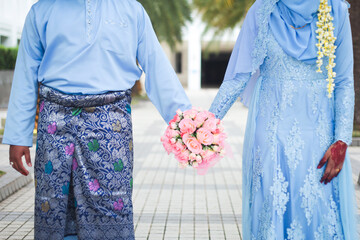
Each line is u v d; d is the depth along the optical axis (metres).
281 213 2.50
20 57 2.52
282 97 2.51
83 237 2.49
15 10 19.80
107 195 2.48
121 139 2.51
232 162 7.18
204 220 4.32
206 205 4.82
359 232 3.15
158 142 9.21
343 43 2.51
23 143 2.47
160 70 2.66
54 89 2.46
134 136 10.05
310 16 2.46
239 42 2.70
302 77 2.50
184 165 2.53
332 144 2.49
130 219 2.55
